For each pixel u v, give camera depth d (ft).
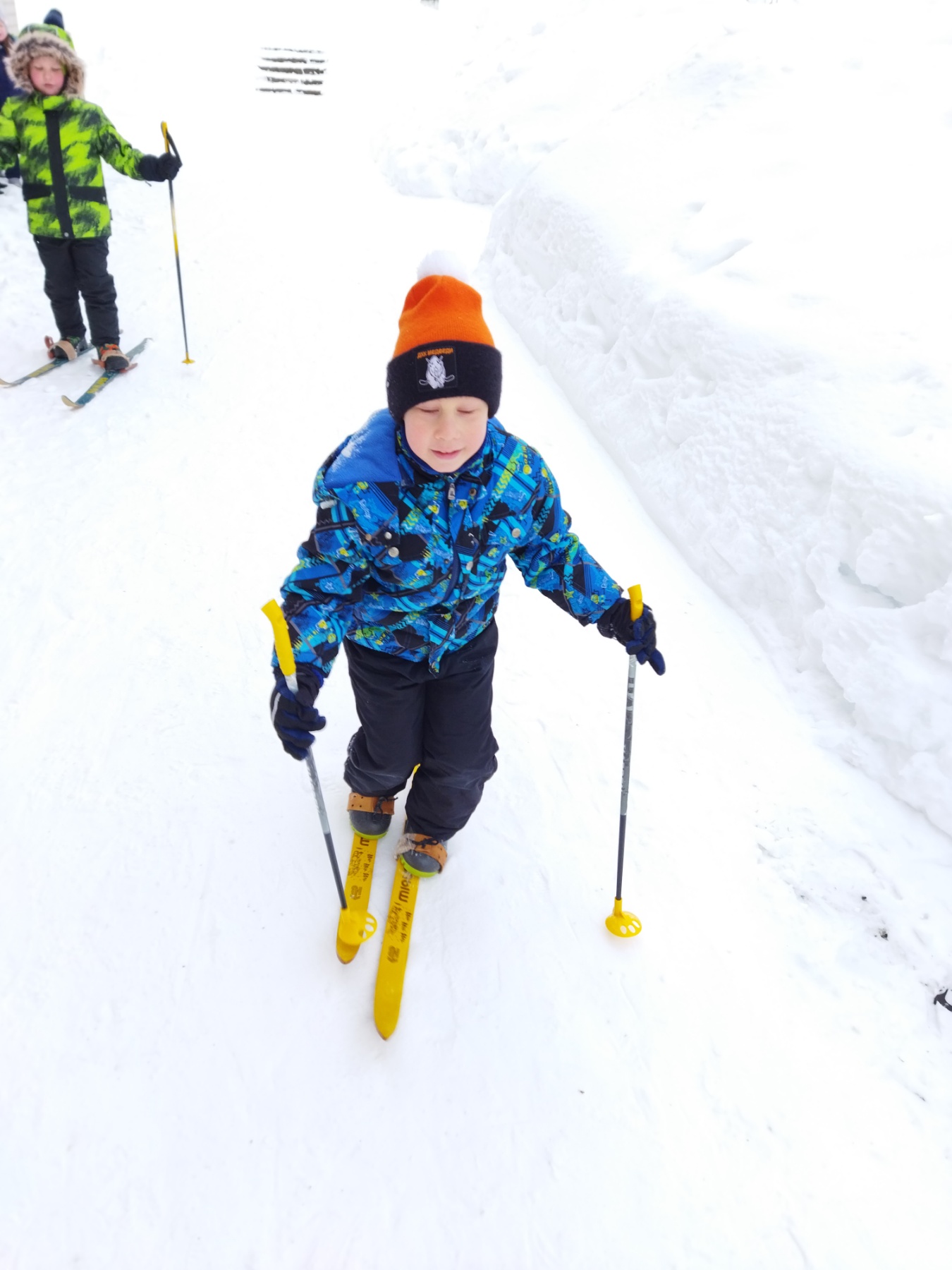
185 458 12.08
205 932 6.25
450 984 6.03
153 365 14.73
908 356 8.98
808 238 11.50
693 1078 5.58
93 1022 5.68
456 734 5.85
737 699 8.37
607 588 5.71
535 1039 5.75
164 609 9.33
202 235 20.48
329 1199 4.95
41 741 7.70
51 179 13.30
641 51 25.73
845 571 8.24
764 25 17.35
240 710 8.11
